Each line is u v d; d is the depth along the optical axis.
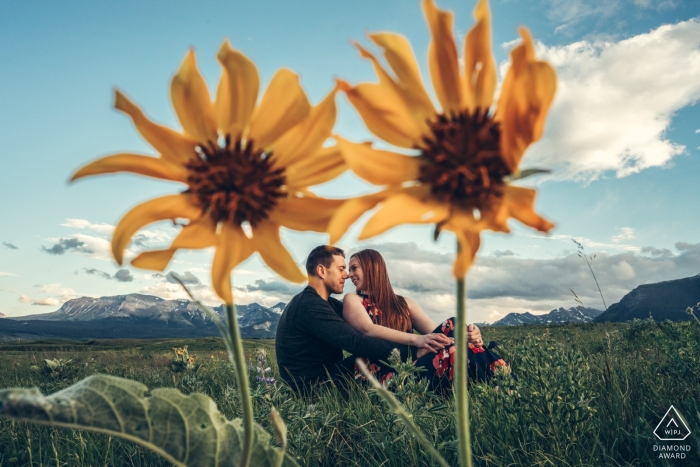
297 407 2.85
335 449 2.46
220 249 0.83
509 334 9.26
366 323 4.11
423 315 4.82
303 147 0.89
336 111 0.88
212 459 1.02
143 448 2.71
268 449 1.04
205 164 0.86
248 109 0.90
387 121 0.87
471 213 0.81
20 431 3.30
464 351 0.79
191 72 0.88
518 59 0.78
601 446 2.21
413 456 2.16
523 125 0.77
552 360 2.49
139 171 0.84
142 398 1.00
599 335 7.68
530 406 2.39
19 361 11.61
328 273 4.46
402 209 0.77
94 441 2.89
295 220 0.86
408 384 2.61
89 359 12.10
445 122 0.86
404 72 0.88
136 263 0.80
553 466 2.04
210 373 7.02
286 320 4.36
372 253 4.48
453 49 0.88
